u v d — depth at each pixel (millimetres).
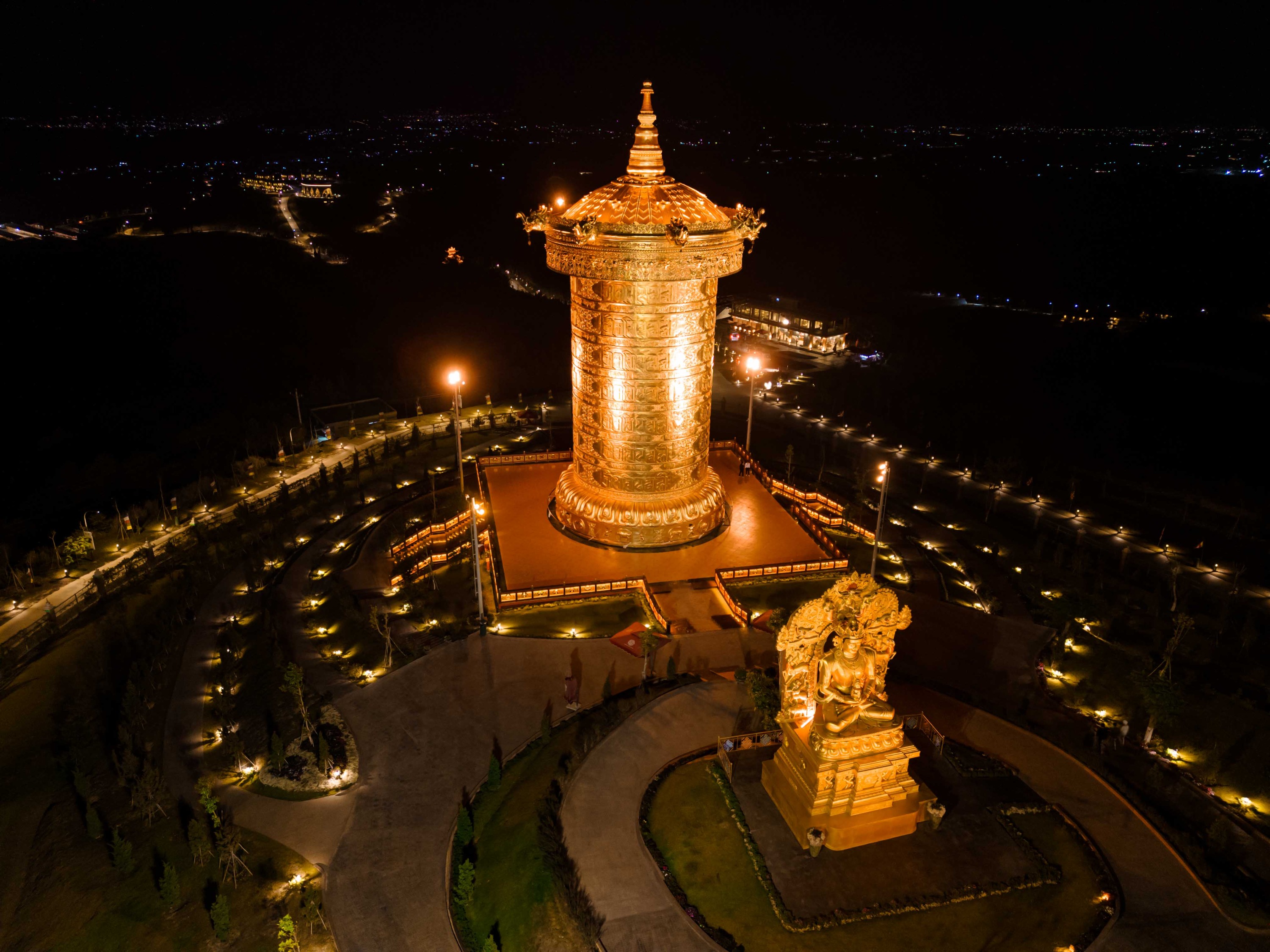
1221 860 29828
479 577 44688
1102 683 41812
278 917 29734
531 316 133375
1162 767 35250
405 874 31281
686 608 46969
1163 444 79562
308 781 35531
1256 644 45344
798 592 48938
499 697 40594
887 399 88812
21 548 60594
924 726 34656
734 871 28594
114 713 40750
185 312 123375
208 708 41344
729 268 47156
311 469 71562
